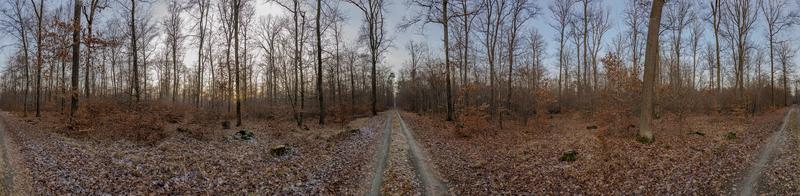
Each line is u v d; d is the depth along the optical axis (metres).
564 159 9.78
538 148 12.05
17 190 6.11
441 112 30.28
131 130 12.48
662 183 7.35
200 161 9.07
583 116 24.83
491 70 22.81
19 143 10.26
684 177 7.65
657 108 19.61
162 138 12.48
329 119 25.95
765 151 10.02
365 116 32.84
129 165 8.04
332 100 37.59
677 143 11.56
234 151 11.12
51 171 7.17
